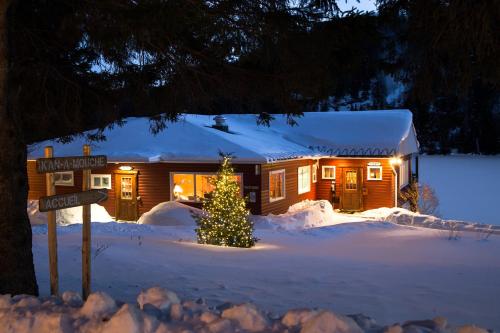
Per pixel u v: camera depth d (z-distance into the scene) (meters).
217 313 4.81
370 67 9.12
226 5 8.14
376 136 28.11
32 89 10.59
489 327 6.82
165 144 23.22
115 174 23.39
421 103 8.94
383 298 8.18
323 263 11.52
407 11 7.88
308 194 27.08
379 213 25.88
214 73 10.03
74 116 11.45
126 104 12.62
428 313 7.42
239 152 21.91
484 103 70.50
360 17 8.22
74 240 12.84
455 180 49.81
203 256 11.75
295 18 8.32
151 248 12.27
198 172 22.47
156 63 10.18
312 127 30.03
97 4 7.92
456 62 7.75
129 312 4.38
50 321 4.70
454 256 13.34
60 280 8.58
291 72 9.13
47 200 6.06
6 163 6.74
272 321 4.62
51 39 10.02
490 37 6.74
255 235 17.03
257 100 10.42
